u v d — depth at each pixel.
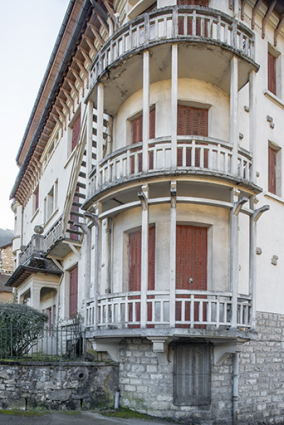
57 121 22.05
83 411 11.23
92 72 14.03
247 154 12.02
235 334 10.61
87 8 15.59
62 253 18.70
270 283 14.03
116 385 12.03
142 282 10.73
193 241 12.37
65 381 11.35
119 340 12.05
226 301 10.79
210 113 13.41
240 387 12.25
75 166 16.14
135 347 11.98
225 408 11.76
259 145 14.59
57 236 17.58
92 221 12.33
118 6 15.43
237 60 12.29
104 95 13.95
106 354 12.48
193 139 11.27
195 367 11.59
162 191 11.93
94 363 11.80
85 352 12.94
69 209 16.17
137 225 12.62
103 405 11.73
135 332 10.62
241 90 14.30
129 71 12.77
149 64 12.47
